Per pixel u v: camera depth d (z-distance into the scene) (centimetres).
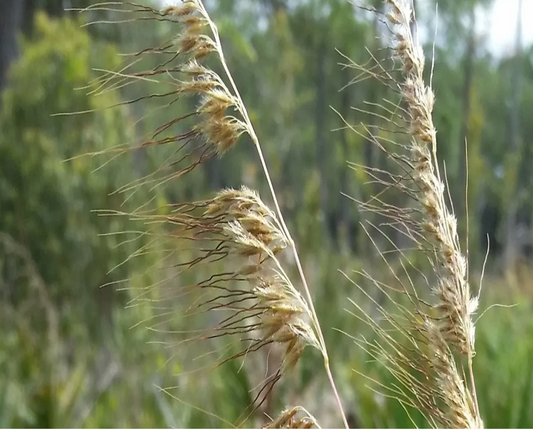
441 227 50
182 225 48
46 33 170
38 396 114
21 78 164
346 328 110
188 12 49
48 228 153
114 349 127
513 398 88
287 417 48
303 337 47
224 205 48
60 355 132
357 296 115
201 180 156
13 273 151
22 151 157
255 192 48
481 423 49
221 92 48
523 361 94
